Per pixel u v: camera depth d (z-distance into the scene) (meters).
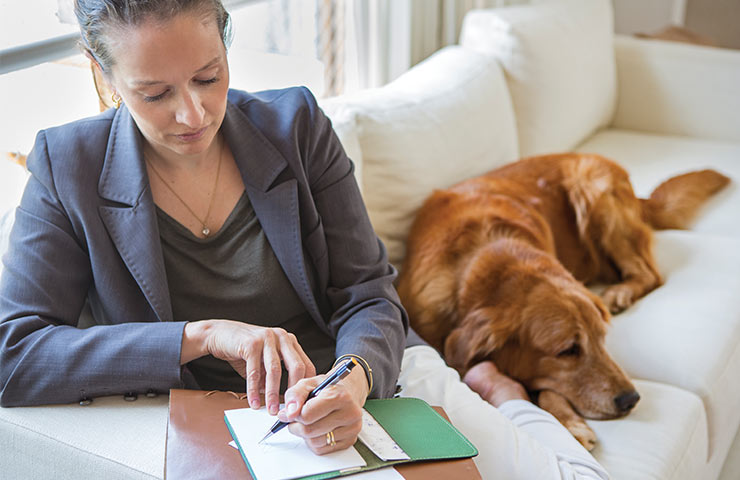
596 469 1.31
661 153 2.87
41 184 1.22
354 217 1.37
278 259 1.29
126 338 1.14
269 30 2.34
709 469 1.72
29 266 1.19
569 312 1.64
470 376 1.62
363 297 1.35
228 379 1.29
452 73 2.29
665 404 1.62
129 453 1.04
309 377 1.11
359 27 2.47
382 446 1.00
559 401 1.63
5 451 1.12
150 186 1.23
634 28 4.56
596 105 2.93
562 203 2.20
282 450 0.97
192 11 1.06
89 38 1.09
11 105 1.49
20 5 1.48
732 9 4.32
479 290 1.72
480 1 2.96
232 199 1.29
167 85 1.08
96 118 1.27
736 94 2.95
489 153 2.29
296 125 1.32
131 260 1.20
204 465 0.95
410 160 1.94
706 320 1.87
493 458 1.27
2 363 1.15
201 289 1.26
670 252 2.21
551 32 2.64
